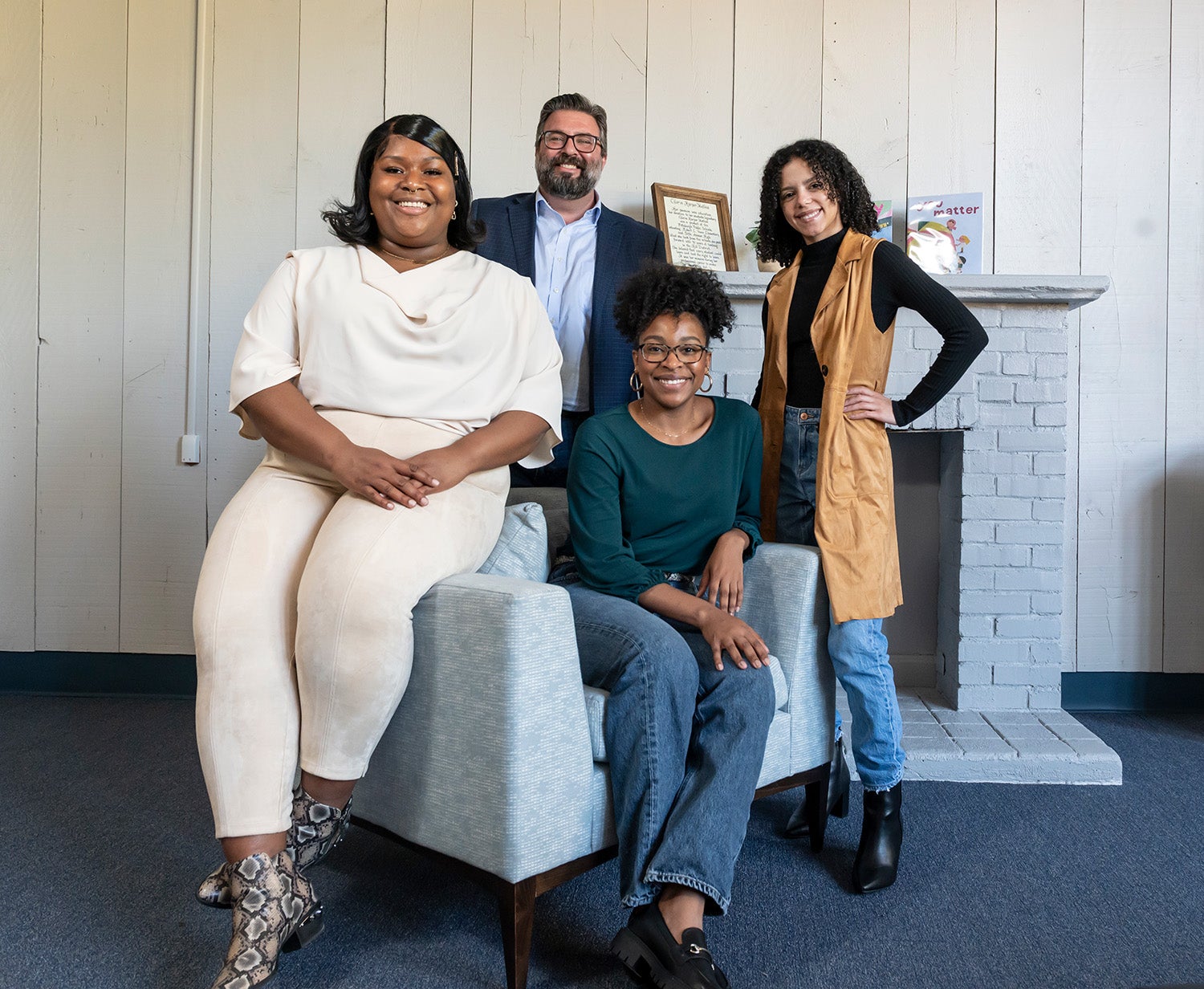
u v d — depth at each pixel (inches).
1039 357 101.9
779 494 73.3
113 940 54.9
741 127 110.7
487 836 49.0
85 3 111.5
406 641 50.4
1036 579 102.3
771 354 74.4
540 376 63.3
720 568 61.9
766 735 55.9
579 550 62.4
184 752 91.6
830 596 64.1
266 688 50.5
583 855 52.1
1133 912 59.9
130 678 113.7
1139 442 111.1
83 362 112.7
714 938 56.2
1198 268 109.9
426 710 52.4
